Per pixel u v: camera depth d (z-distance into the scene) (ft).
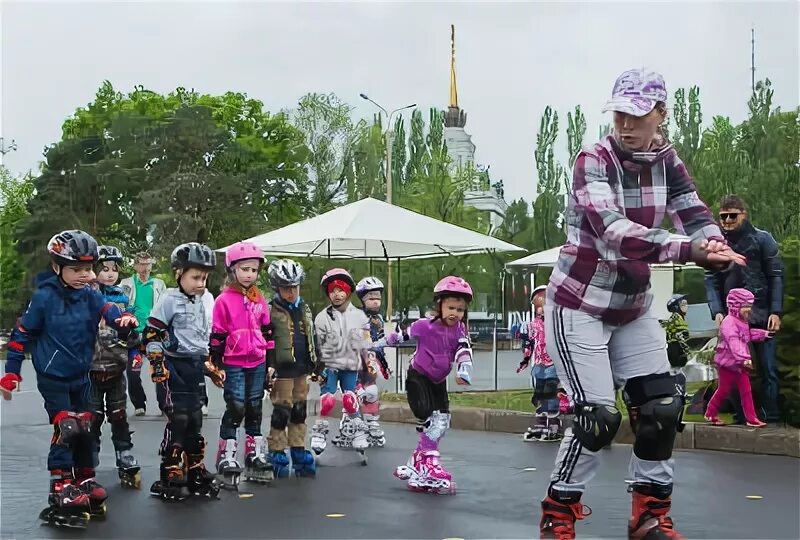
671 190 18.84
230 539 19.79
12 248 171.53
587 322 18.19
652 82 17.67
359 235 42.06
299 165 177.47
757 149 80.69
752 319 33.42
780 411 33.42
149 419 42.57
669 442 18.53
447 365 25.54
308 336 28.55
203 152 167.53
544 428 36.09
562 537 18.72
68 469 21.53
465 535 19.93
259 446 27.43
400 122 180.34
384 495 24.95
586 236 18.16
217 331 26.40
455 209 134.62
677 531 20.08
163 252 155.74
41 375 21.53
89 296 22.06
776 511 22.18
